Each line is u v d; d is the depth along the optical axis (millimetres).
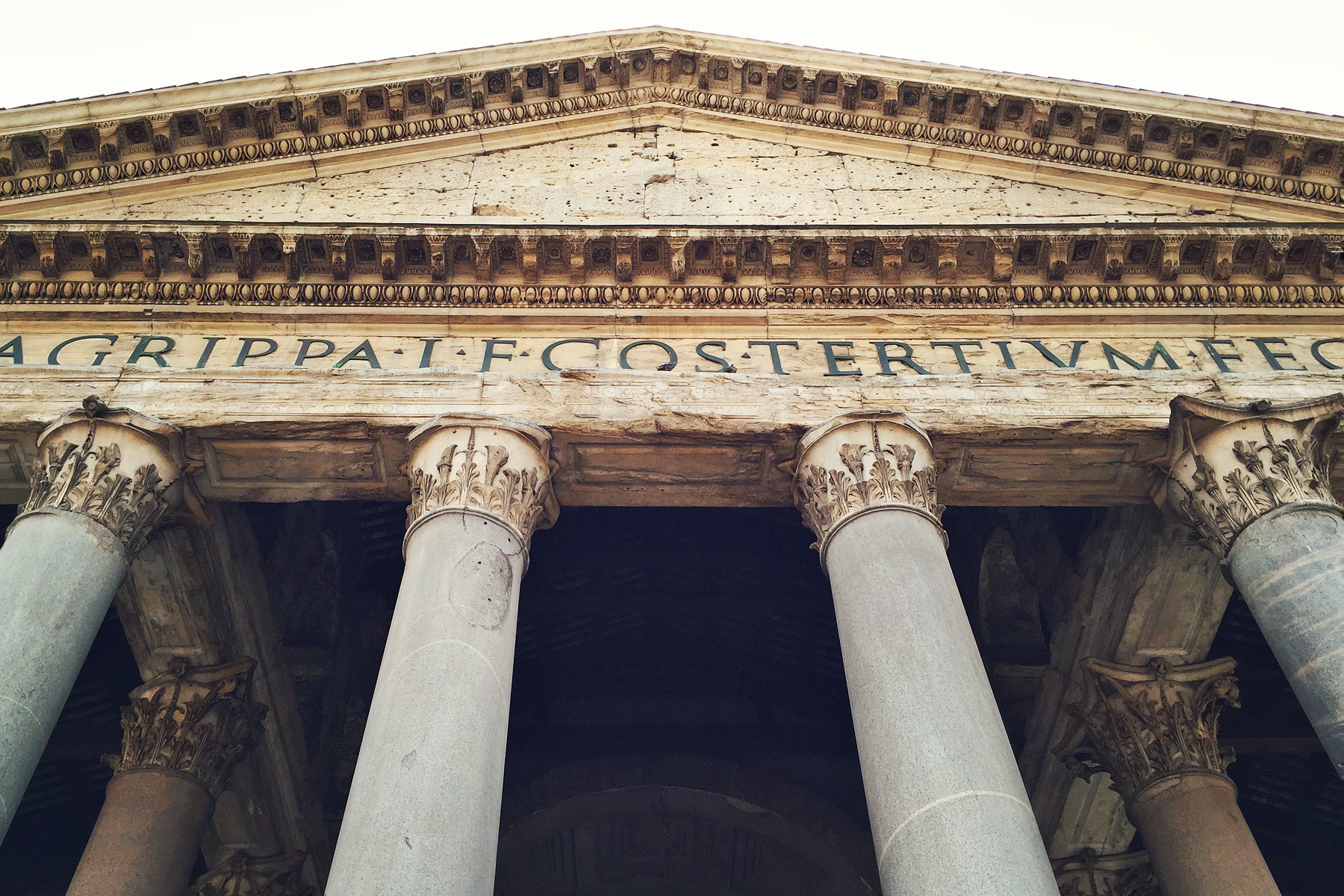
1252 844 12281
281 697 14641
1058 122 15766
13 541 10250
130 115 14844
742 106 16938
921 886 7781
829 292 13523
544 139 16703
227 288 13281
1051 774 15148
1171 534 12867
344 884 7590
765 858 16781
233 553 13469
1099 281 13523
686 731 17297
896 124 16359
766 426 11820
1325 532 10391
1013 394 12258
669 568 17281
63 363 12469
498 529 10641
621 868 17219
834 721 17453
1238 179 15148
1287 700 16219
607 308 13430
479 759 8570
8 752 8602
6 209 14625
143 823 12109
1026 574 15906
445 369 12711
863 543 10477
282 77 15469
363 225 13211
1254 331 13391
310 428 11633
